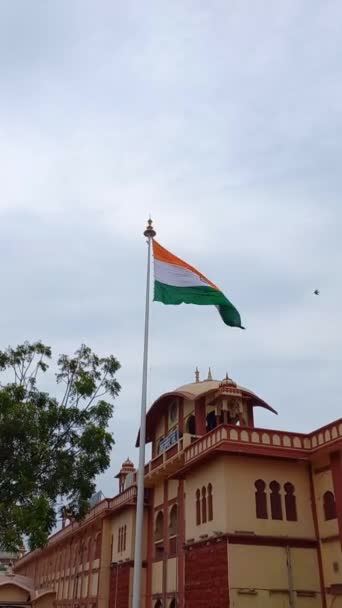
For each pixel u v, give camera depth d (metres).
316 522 20.70
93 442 17.36
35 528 15.10
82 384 17.86
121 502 33.69
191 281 17.50
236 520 19.77
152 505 30.08
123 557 32.00
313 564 20.02
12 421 16.33
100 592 33.97
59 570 48.84
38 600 43.56
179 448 25.36
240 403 26.97
